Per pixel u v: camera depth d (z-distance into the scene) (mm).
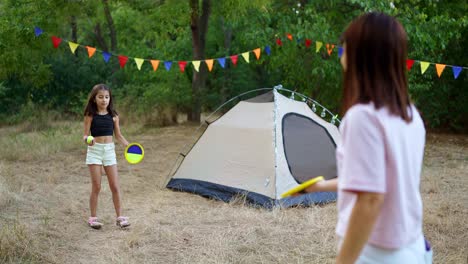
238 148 6566
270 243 4695
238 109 7012
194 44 13508
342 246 1604
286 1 11250
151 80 16281
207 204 6199
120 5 16344
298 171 6230
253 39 10633
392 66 1672
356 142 1586
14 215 5484
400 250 1673
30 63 10672
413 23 9891
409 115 1706
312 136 6582
